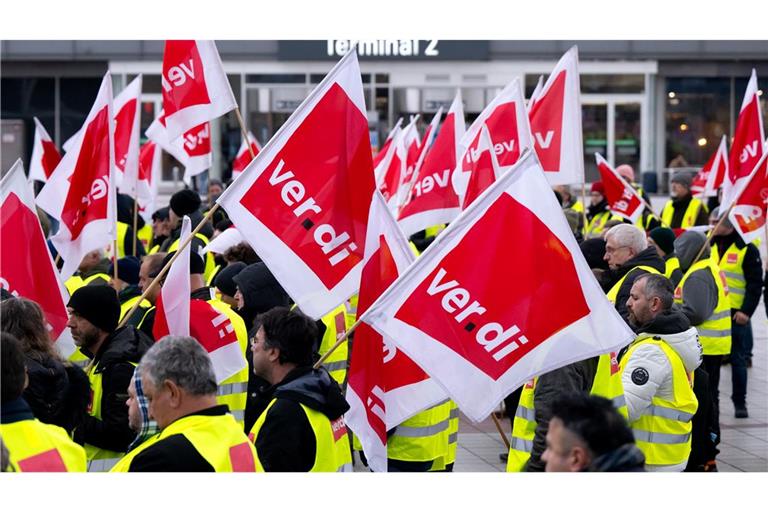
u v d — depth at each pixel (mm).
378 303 5738
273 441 5316
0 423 4570
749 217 11008
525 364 5785
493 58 31172
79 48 33062
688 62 33062
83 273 9766
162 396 4633
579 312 5773
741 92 33312
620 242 8648
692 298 10344
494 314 5789
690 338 6938
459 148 10867
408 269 5742
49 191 8883
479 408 5785
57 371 5680
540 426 6008
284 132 6504
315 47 31469
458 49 31141
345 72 6578
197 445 4551
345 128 6559
